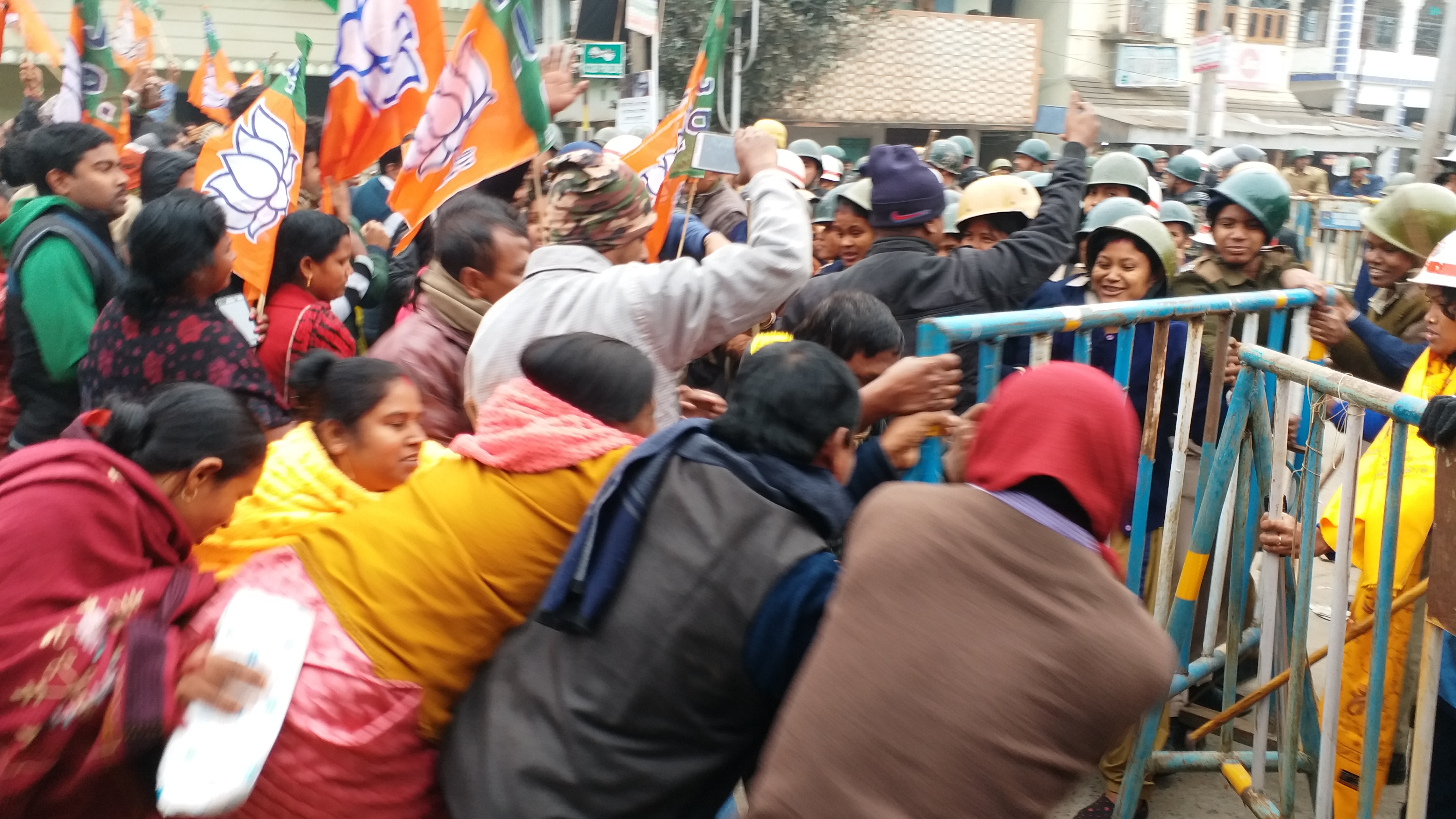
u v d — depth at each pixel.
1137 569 2.69
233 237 3.10
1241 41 26.39
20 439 3.24
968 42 22.08
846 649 1.48
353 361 2.15
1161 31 24.56
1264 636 2.81
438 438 2.65
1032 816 1.37
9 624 1.55
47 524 1.61
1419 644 2.54
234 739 1.59
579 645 1.73
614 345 1.99
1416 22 28.06
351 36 3.58
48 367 3.14
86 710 1.58
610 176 2.41
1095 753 1.41
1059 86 24.38
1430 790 2.70
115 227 4.28
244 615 1.70
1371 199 8.19
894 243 3.09
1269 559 2.76
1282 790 2.66
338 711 1.69
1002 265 2.99
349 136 3.67
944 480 2.18
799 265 2.35
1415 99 28.59
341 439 2.12
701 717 1.68
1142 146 10.79
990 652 1.41
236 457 1.86
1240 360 2.65
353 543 1.82
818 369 1.79
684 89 17.03
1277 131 23.83
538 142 3.14
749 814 1.50
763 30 18.11
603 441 1.87
